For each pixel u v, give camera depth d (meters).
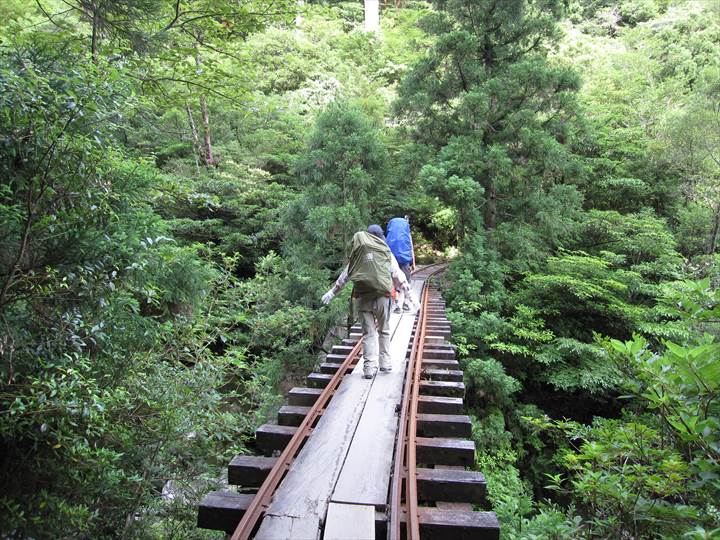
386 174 12.34
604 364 10.17
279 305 9.91
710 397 2.87
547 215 12.30
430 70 13.78
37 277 2.88
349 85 23.62
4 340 2.76
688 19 29.06
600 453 3.43
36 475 3.21
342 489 2.97
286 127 17.77
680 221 15.88
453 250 22.44
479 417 9.16
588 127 14.61
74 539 3.53
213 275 6.76
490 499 6.73
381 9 39.34
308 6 6.96
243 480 3.36
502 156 11.83
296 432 3.75
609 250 14.30
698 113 14.56
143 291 3.79
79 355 3.13
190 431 4.79
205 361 5.22
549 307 11.67
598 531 3.54
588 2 40.50
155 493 4.78
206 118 14.64
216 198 5.02
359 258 4.97
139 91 6.61
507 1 13.20
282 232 13.00
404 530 2.76
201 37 7.06
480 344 10.65
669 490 3.02
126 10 5.63
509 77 13.02
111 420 3.83
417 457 3.70
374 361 5.15
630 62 22.89
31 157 2.94
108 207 3.36
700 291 3.46
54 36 4.97
